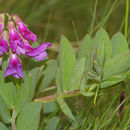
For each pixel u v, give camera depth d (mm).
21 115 278
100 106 329
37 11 559
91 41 295
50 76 310
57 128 319
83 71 303
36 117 275
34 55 278
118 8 480
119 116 316
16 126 284
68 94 306
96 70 280
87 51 300
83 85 299
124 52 286
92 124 310
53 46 424
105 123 296
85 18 551
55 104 322
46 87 315
